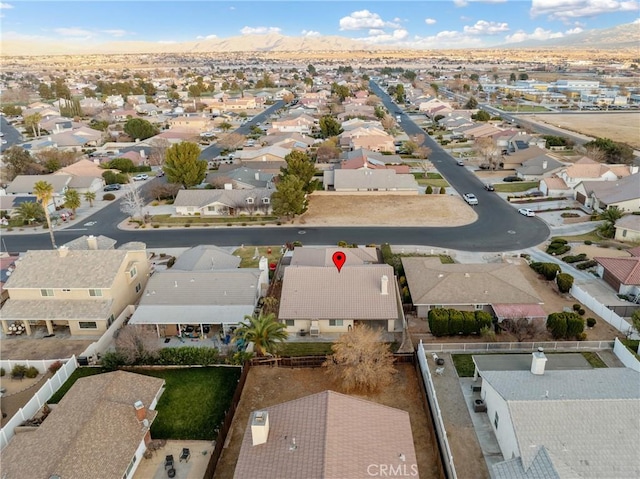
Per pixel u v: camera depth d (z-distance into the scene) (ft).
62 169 340.18
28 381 136.15
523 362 122.42
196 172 304.91
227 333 155.22
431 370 132.05
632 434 90.43
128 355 137.49
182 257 193.16
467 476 97.91
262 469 87.66
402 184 308.81
